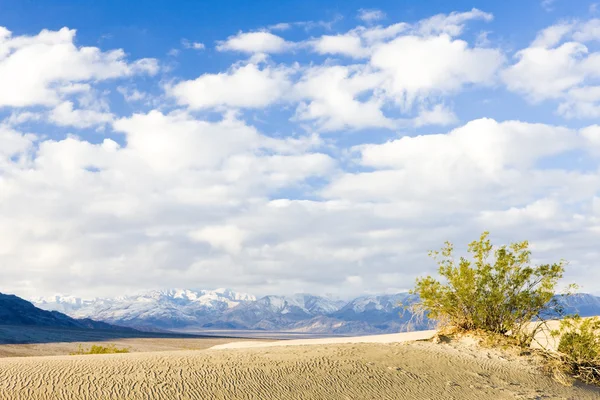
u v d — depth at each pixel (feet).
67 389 42.45
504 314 75.05
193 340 466.29
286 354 60.64
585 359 66.95
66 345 321.73
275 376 51.01
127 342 385.09
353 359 59.67
